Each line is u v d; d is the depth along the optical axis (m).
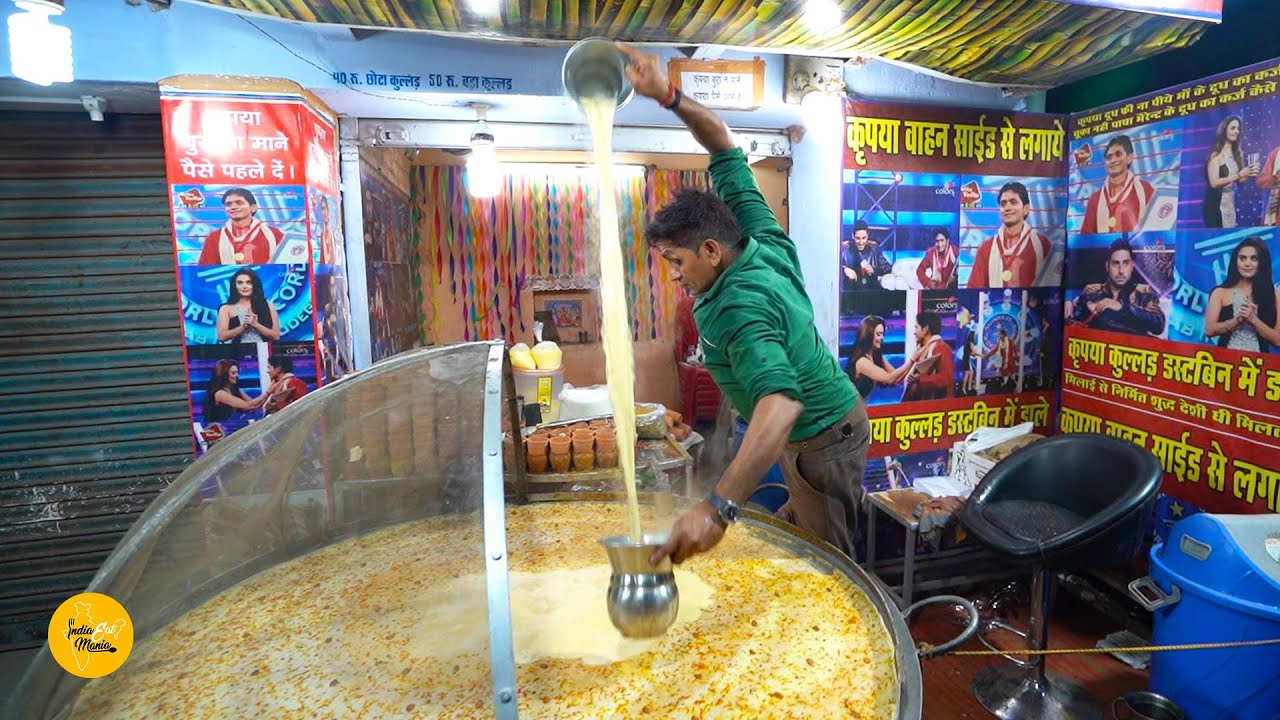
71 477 2.72
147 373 2.74
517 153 3.75
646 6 2.13
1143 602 2.25
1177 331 2.82
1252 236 2.52
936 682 2.54
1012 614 2.99
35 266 2.62
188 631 1.22
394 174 3.61
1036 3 2.15
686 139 3.26
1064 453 2.68
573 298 4.25
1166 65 3.15
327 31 2.43
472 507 1.03
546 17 2.19
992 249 3.27
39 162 2.59
